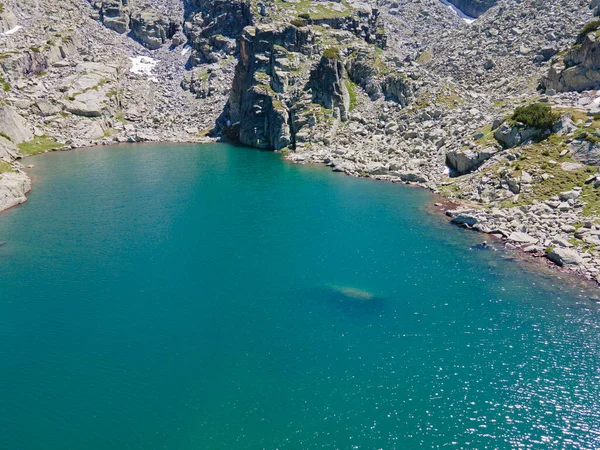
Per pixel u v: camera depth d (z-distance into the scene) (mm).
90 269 57094
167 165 110625
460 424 34031
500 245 64250
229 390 37219
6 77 137750
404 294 51750
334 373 39156
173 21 194125
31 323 45812
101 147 133000
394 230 70000
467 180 86500
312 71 127312
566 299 50312
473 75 132500
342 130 122562
